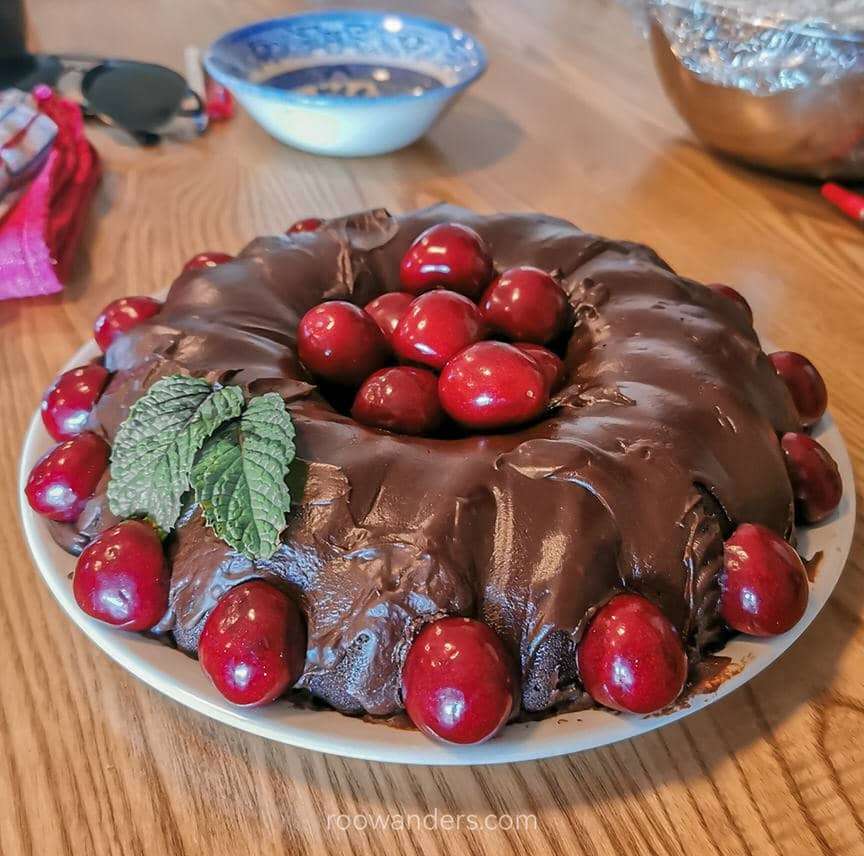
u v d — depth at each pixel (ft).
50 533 0.99
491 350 0.95
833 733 0.92
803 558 0.99
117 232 1.67
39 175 1.64
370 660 0.84
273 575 0.86
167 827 0.84
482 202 1.78
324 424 0.93
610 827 0.85
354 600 0.84
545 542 0.85
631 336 1.06
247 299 1.12
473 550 0.85
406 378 0.99
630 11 1.85
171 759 0.89
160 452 0.88
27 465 1.06
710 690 0.86
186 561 0.89
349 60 2.05
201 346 1.03
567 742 0.82
